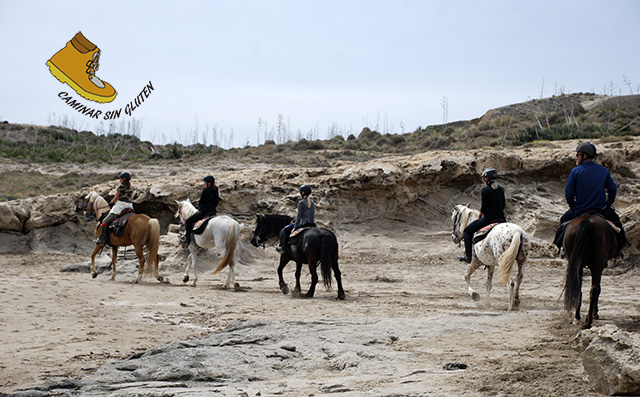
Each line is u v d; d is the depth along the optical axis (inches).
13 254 956.0
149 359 310.7
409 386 259.9
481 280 727.1
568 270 383.2
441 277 754.8
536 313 460.4
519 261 482.6
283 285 608.4
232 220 637.9
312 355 331.0
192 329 414.0
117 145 2426.2
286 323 414.6
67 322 418.3
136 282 665.0
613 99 2837.1
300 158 1843.0
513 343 355.9
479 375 272.7
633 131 1996.8
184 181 1048.8
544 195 1061.1
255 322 414.6
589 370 252.1
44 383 265.9
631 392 234.8
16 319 415.8
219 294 593.0
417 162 1082.7
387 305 526.9
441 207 1063.6
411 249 962.7
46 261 877.2
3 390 256.4
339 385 265.9
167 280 677.3
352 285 693.3
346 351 336.8
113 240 672.4
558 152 1110.4
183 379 283.7
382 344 360.8
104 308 483.5
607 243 384.2
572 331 385.4
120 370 293.4
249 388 265.6
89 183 1510.8
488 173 505.4
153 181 1079.0
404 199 1047.0
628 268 746.8
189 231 652.7
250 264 842.8
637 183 1101.1
